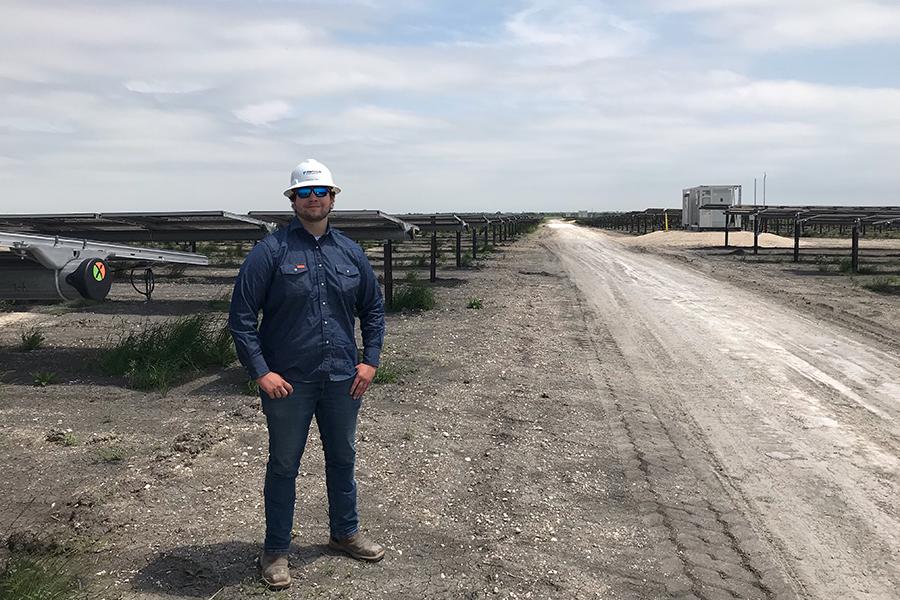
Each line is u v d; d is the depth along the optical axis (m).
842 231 56.53
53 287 7.29
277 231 3.46
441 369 8.53
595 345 10.39
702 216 48.94
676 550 4.03
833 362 9.23
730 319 12.89
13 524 4.16
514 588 3.55
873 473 5.32
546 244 41.97
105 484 4.75
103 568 3.62
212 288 17.67
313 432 6.02
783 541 4.18
